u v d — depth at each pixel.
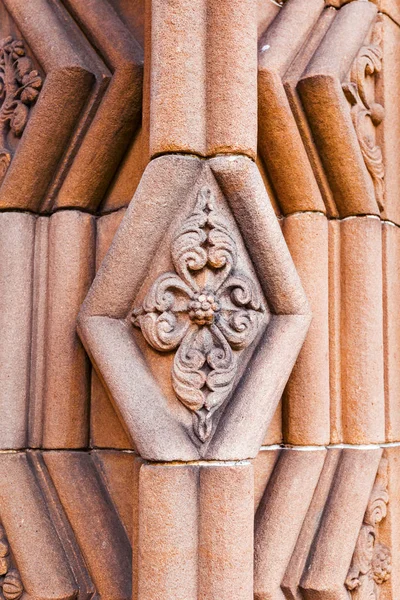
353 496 1.39
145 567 1.11
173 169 1.20
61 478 1.36
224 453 1.13
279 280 1.26
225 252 1.20
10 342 1.43
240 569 1.12
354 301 1.48
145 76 1.31
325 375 1.41
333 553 1.33
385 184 1.58
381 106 1.60
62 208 1.45
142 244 1.22
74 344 1.38
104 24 1.43
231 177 1.20
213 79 1.23
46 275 1.47
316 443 1.38
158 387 1.19
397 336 1.58
